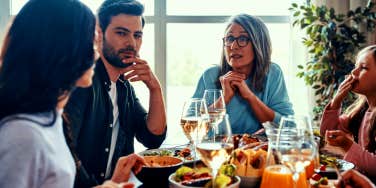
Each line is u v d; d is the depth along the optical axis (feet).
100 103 4.74
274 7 11.35
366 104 6.01
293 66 10.82
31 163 2.46
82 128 4.51
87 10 2.85
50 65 2.62
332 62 9.41
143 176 3.81
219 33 11.46
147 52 11.55
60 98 2.79
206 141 3.38
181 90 11.73
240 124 6.81
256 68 7.06
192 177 3.47
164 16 11.40
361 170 4.52
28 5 2.68
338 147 5.14
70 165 2.93
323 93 9.62
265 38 7.04
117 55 4.93
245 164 3.61
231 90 6.75
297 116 3.57
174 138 11.59
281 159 3.14
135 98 5.65
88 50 2.86
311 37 9.68
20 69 2.60
